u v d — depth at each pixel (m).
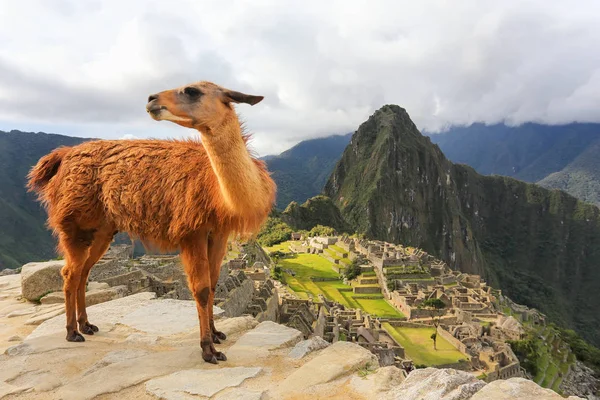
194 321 6.99
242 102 4.69
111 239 6.55
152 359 5.30
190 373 4.84
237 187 4.76
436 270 79.31
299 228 133.38
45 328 6.80
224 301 21.08
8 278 11.95
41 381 4.79
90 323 6.85
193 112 4.51
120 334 6.50
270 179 5.60
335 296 64.06
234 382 4.59
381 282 70.38
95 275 16.22
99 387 4.60
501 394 3.52
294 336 6.07
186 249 5.28
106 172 5.68
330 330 34.91
